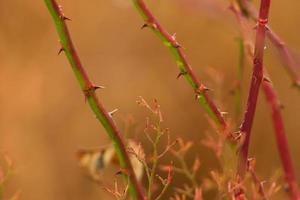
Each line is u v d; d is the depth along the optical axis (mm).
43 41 4082
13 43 4020
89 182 3430
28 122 3748
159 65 4371
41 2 4094
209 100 1950
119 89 4266
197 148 3004
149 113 3734
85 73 1919
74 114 3971
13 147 3453
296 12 3951
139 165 2035
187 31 4191
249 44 2078
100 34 4383
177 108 4066
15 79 3887
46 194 3373
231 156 1949
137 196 1934
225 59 4078
